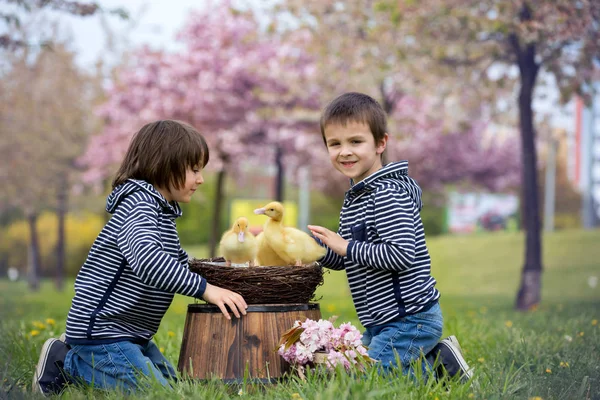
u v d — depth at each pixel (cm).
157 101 1669
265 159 1889
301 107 1645
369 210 332
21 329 507
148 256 300
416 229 330
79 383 314
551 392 307
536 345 430
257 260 361
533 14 1020
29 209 1958
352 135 340
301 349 314
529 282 1100
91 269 324
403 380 294
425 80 1233
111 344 315
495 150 2419
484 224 2973
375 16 1169
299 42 1366
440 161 2198
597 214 2534
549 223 2845
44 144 1845
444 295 1500
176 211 336
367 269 332
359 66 1194
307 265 335
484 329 547
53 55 1731
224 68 1639
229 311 323
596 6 959
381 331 330
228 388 314
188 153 331
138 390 297
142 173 333
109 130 1827
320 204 3123
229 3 1700
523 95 1118
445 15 1080
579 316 687
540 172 3169
